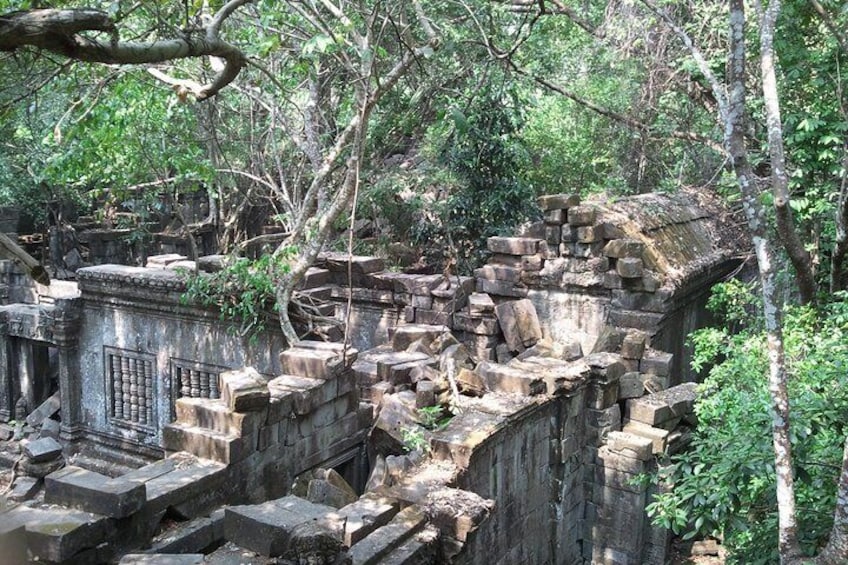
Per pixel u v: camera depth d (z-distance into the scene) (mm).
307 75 14859
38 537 5648
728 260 14789
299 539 5469
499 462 8852
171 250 22594
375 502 7156
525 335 13070
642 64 16172
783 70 11625
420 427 9188
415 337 12047
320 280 12992
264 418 7777
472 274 16672
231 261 11742
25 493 10289
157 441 12891
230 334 12094
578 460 10422
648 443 10156
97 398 13414
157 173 14141
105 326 13164
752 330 11555
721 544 10734
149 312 12711
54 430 13789
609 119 19391
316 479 8062
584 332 12969
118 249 23203
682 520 7457
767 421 7188
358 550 6430
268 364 11883
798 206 10820
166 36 7160
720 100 7246
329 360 8703
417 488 7625
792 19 11320
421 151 18938
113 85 12062
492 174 17094
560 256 13070
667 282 12391
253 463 7668
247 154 18688
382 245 17469
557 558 10109
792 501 6129
